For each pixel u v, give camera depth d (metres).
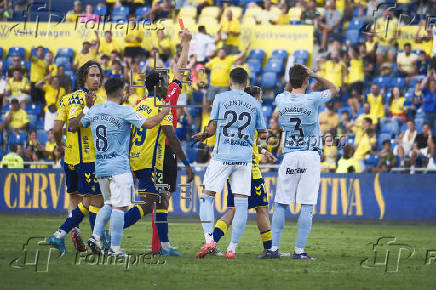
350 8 58.59
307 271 20.39
